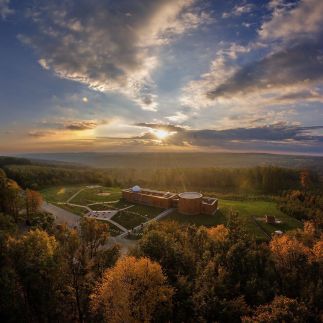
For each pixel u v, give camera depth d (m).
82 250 43.72
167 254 45.16
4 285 32.34
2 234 39.41
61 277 37.78
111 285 33.97
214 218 99.44
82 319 37.62
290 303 28.92
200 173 194.75
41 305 34.78
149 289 33.50
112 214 105.31
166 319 32.59
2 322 32.38
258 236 81.31
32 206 90.44
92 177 186.00
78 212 108.12
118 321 31.97
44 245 37.62
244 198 138.12
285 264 45.72
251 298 36.25
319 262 44.81
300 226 90.81
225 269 40.75
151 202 116.00
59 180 172.88
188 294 36.31
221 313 31.80
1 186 86.44
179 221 96.50
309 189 166.50
